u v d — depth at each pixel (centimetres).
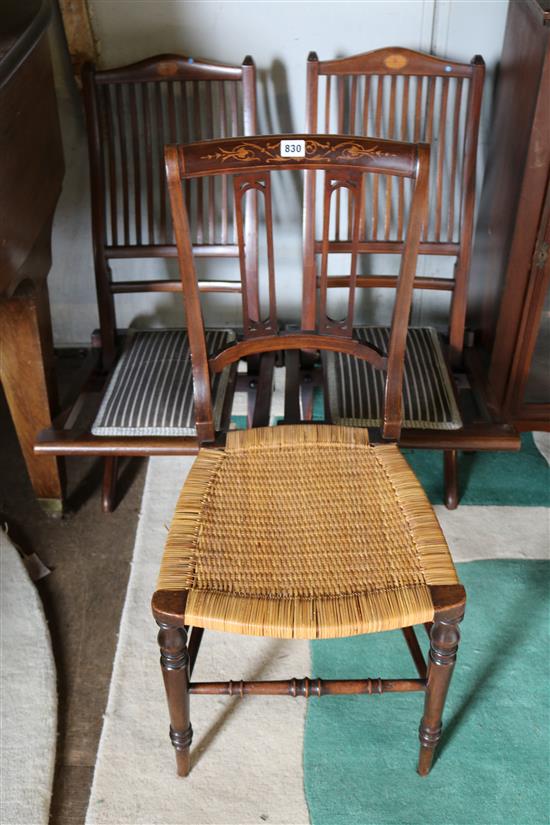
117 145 203
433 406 171
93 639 166
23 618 167
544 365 188
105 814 136
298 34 189
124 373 182
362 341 146
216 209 211
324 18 186
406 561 123
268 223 138
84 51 189
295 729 149
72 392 189
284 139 128
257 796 138
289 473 140
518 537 185
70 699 155
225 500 135
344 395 173
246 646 163
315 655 161
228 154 128
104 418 171
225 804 137
